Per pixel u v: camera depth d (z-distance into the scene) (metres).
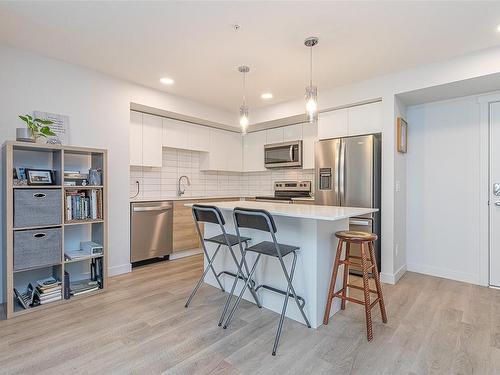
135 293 2.74
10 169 2.21
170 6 1.96
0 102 2.49
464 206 3.13
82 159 2.99
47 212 2.40
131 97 3.37
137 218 3.52
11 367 1.62
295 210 2.14
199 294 2.73
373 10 1.99
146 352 1.78
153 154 3.90
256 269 2.51
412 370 1.61
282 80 3.30
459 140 3.15
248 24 2.18
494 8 1.95
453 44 2.46
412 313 2.32
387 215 3.09
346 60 2.77
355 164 3.27
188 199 4.15
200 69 3.01
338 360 1.70
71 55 2.71
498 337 1.95
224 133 4.92
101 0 1.89
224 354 1.76
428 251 3.37
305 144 4.39
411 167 3.48
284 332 2.03
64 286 2.52
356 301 2.05
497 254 2.93
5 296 2.37
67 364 1.65
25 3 1.92
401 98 3.19
